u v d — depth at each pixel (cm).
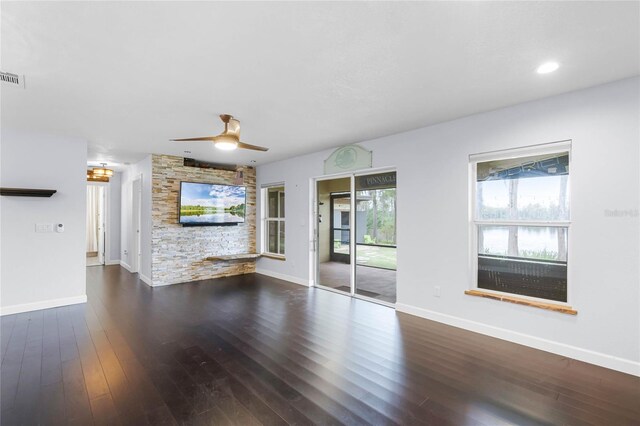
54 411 219
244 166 722
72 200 466
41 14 182
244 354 309
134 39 211
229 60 240
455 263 388
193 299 505
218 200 665
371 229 511
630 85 272
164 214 605
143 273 642
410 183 434
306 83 283
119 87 288
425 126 414
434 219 408
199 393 242
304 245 611
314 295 534
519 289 346
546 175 326
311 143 513
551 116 314
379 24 195
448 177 395
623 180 276
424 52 230
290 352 314
